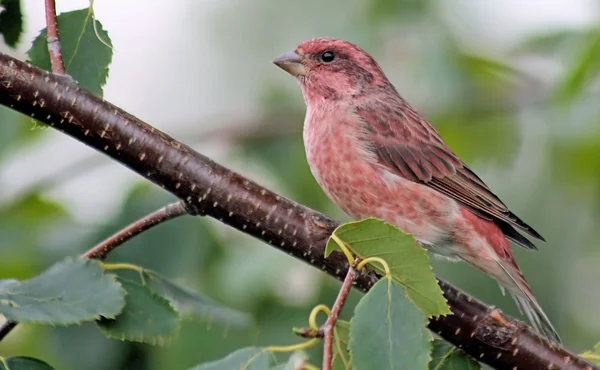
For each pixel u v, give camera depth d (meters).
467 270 13.45
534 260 14.41
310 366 7.43
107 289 7.85
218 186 8.72
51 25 8.64
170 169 8.64
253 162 15.82
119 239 8.77
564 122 14.22
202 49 17.81
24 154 14.91
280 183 15.43
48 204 13.74
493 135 15.94
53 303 7.75
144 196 12.00
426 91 16.06
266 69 17.03
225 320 9.75
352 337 6.98
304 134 12.29
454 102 15.80
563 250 14.47
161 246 11.84
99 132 8.48
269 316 12.17
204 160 8.75
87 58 9.00
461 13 15.91
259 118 16.23
